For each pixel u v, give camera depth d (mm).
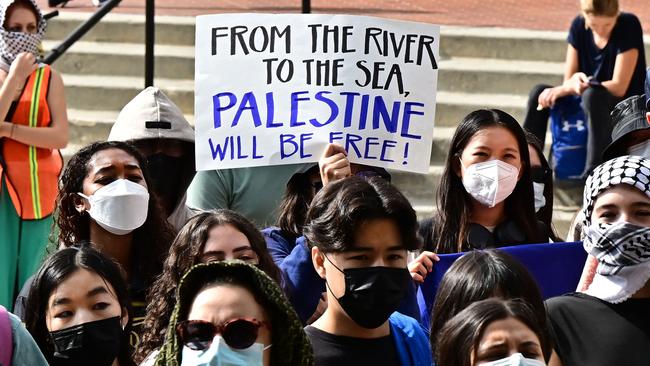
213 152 6789
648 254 5254
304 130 6797
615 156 6840
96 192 6344
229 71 6797
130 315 5324
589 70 10805
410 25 6832
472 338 4477
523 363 4402
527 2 14859
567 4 14812
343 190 5020
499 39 12469
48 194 8430
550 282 6379
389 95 6820
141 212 6359
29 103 8406
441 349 4594
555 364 5199
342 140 6793
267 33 6801
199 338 4180
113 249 6434
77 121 11547
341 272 4980
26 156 8352
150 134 7098
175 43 12500
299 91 6801
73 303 5070
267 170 7121
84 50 12258
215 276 4258
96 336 5066
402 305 5793
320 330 5113
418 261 6203
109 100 11859
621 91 10594
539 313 4773
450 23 13398
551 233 7195
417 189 10984
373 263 4977
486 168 6410
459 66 12164
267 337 4246
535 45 12477
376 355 5086
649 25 13703
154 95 7230
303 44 6793
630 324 5203
